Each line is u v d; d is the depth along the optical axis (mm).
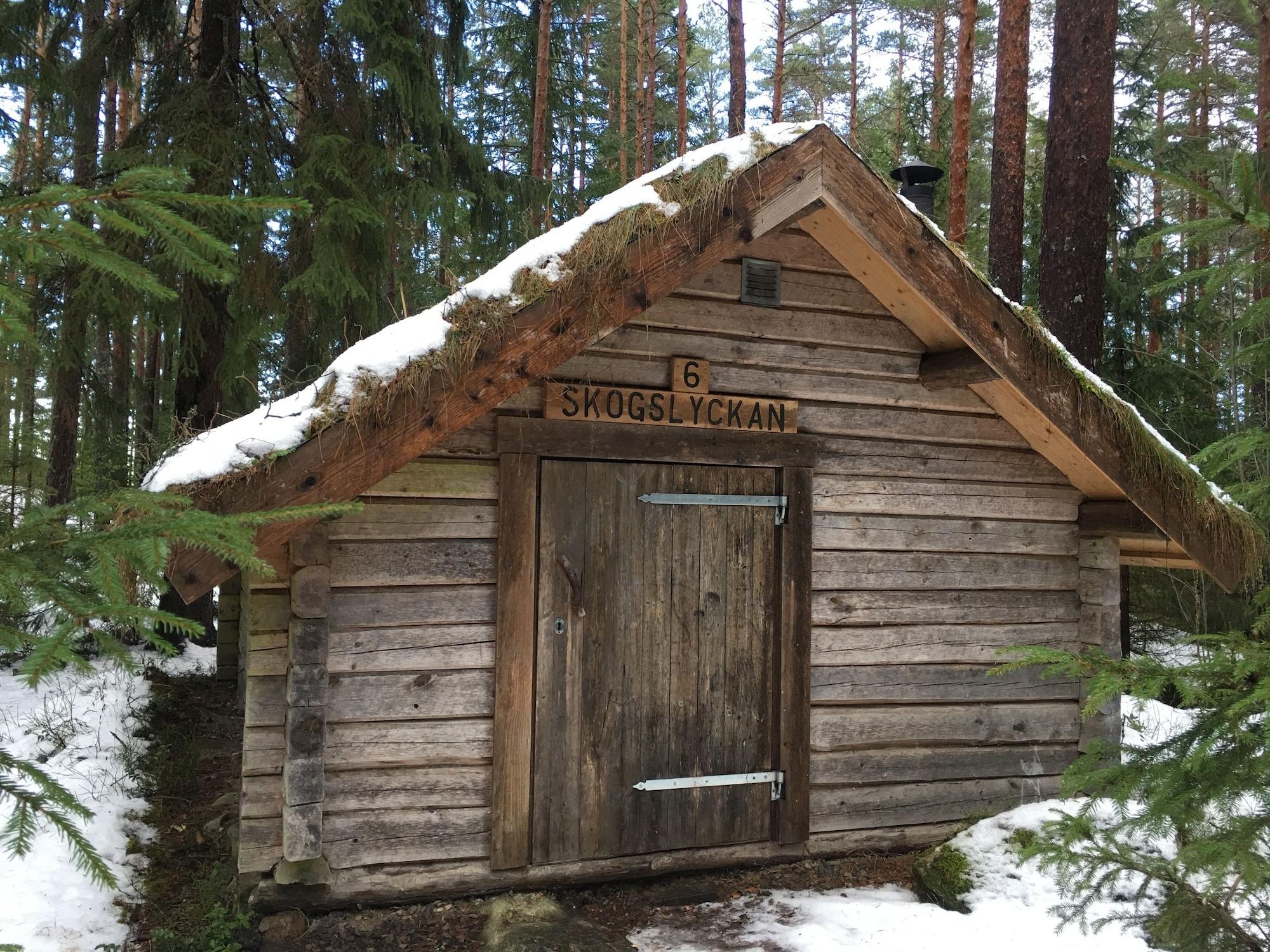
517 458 4344
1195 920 2414
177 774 5727
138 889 4328
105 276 7223
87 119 8336
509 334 3781
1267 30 7723
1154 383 9828
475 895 4270
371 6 8477
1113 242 11047
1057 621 5418
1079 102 7719
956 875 4234
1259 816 2102
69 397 8078
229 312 8719
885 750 5055
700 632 4703
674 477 4668
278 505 3471
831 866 4855
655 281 4000
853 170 4305
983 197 16922
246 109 8406
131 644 8695
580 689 4465
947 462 5219
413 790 4191
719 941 3990
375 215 8086
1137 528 5102
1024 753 5312
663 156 19969
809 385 4926
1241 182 2301
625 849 4531
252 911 3957
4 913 3838
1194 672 2312
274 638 4016
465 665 4281
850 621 5000
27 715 6516
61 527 1883
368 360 3664
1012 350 4539
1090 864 2580
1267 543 4855
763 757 4820
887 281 4629
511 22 17797
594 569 4504
